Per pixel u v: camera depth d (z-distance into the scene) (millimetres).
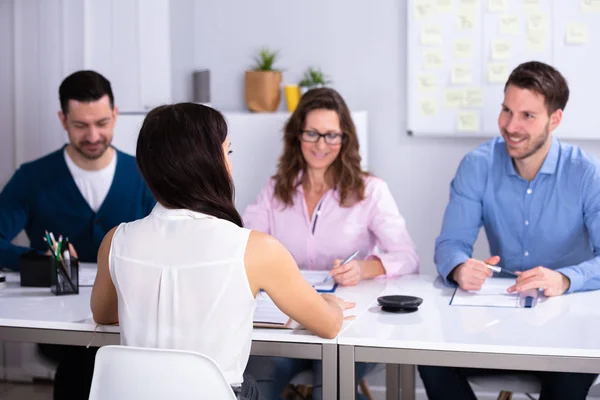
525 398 3910
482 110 3957
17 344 4145
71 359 3012
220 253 1925
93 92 3127
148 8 3785
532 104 2898
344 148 3131
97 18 3822
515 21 3881
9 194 3291
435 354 2191
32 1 3857
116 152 3352
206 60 4219
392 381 3002
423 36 3969
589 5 3812
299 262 3197
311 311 2104
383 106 4094
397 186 4133
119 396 1915
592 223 2951
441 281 2902
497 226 3127
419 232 4137
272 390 2637
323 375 2248
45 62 3877
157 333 1949
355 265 2852
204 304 1921
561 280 2660
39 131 3928
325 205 3170
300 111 3127
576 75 3859
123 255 1983
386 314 2465
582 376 2637
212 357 1929
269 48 4168
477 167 3129
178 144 1920
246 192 3773
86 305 2572
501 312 2473
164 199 1975
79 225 3303
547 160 3021
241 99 4219
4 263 3031
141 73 3820
